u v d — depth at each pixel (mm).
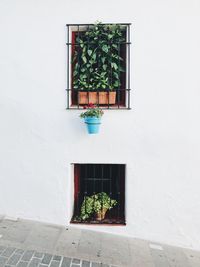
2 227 4449
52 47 4562
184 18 4426
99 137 4609
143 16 4449
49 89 4613
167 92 4496
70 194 4754
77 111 4617
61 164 4676
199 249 4578
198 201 4574
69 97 4645
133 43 4480
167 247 4508
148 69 4488
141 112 4535
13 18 4559
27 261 3664
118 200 4918
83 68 4652
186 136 4523
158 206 4609
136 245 4406
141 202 4621
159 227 4621
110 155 4613
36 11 4535
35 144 4688
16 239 4148
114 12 4473
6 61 4621
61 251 3973
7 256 3732
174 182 4578
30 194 4734
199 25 4426
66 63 4574
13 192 4750
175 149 4543
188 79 4473
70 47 4605
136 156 4590
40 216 4738
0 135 4711
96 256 3951
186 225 4590
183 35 4438
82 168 5027
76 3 4504
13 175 4734
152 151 4566
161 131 4539
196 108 4496
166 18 4434
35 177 4711
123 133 4578
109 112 4570
